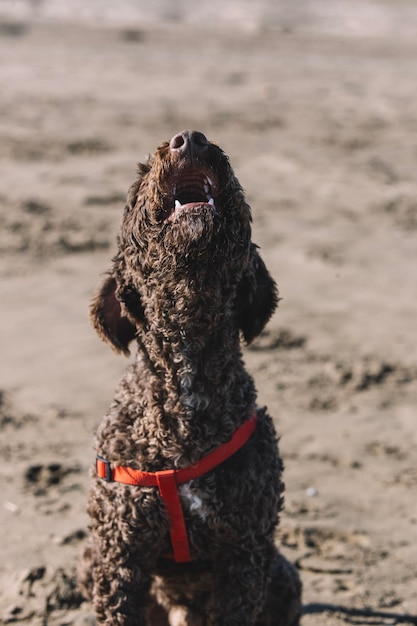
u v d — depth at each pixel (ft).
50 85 76.43
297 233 43.86
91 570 17.29
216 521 16.03
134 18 121.49
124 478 16.07
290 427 27.43
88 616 19.19
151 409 16.21
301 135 62.39
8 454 25.50
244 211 15.72
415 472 25.32
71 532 21.94
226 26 116.37
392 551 21.91
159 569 16.98
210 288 15.62
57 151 55.42
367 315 35.37
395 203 48.98
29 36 102.32
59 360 31.22
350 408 28.73
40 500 23.41
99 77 80.94
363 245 42.80
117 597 16.22
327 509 23.41
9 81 77.20
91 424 27.25
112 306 16.98
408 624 19.36
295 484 24.52
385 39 108.47
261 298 16.90
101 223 43.39
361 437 27.04
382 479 24.95
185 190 15.47
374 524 22.93
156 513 15.99
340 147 59.72
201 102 71.77
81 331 33.42
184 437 16.01
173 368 16.19
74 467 24.94
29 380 29.84
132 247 16.03
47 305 35.37
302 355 32.04
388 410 28.73
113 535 16.21
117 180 50.03
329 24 119.03
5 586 20.11
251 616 16.42
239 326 16.90
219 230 15.01
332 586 20.61
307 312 35.32
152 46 100.07
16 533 21.94
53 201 45.85
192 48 99.76
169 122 64.34
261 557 16.43
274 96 75.25
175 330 16.08
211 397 16.15
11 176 49.73
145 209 15.56
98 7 131.64
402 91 79.36
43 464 24.94
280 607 17.92
